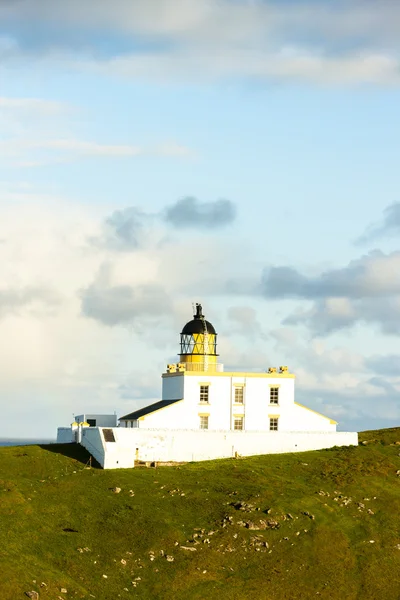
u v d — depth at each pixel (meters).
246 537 111.50
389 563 110.62
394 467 135.50
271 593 103.19
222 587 103.00
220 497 120.31
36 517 110.88
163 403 151.12
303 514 117.31
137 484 123.44
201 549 108.56
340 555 111.12
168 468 132.12
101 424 159.88
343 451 143.38
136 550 107.06
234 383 148.12
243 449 141.00
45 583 96.75
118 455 131.50
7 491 116.06
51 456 133.75
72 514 113.25
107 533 109.75
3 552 100.62
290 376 150.38
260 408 148.62
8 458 131.12
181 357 155.50
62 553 104.31
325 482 128.12
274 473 130.75
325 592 104.69
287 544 111.56
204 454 138.88
